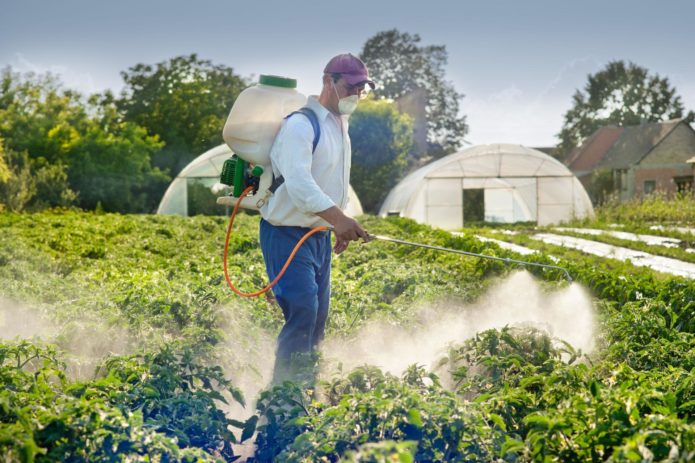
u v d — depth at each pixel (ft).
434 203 113.50
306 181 16.85
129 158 156.76
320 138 17.44
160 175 163.43
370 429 12.09
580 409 11.78
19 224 67.92
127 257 44.78
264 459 14.05
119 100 190.70
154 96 187.01
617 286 27.09
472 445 11.91
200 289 27.20
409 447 10.37
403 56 240.73
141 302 24.36
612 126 199.31
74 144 156.04
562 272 30.35
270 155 17.69
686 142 172.86
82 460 11.05
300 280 17.43
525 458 11.91
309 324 17.54
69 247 48.80
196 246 51.98
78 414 11.53
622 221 100.53
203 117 184.24
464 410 12.30
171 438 11.64
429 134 241.55
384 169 159.12
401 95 237.66
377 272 33.27
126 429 11.46
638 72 253.03
